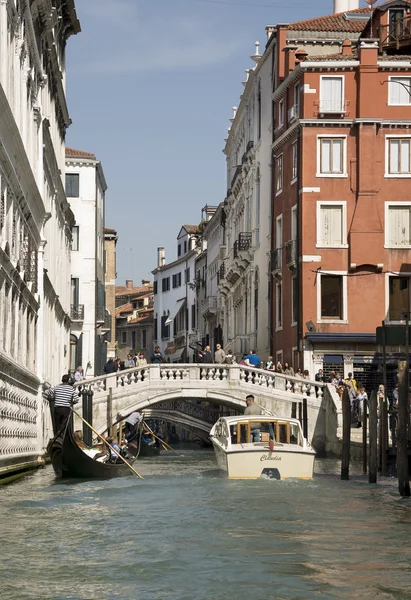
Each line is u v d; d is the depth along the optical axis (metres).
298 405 40.50
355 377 44.81
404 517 20.34
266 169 53.25
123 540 17.11
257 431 27.92
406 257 44.97
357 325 44.78
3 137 22.64
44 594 13.16
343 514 20.83
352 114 45.34
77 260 63.06
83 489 25.69
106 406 40.06
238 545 16.64
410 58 45.28
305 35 51.25
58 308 42.50
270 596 13.13
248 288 58.59
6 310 24.73
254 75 56.78
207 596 13.12
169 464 38.00
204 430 52.38
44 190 35.44
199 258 87.94
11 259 25.22
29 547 16.38
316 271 44.94
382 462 29.58
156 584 13.73
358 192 45.09
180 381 40.81
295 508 21.80
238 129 65.94
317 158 45.34
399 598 13.06
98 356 64.75
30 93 29.98
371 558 15.55
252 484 26.45
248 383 40.84
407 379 24.50
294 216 46.84
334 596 13.16
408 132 45.19
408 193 45.16
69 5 42.31
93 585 13.66
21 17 26.50
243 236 58.12
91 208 63.38
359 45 45.31
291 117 47.03
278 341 49.53
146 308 109.12
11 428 25.61
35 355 32.16
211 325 80.94
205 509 21.56
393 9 46.47
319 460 37.56
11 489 25.08
